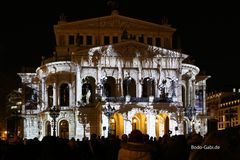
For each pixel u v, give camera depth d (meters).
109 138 28.38
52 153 16.19
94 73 103.00
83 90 105.50
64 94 107.75
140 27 114.75
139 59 103.12
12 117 112.38
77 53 101.25
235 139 7.76
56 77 105.81
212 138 7.80
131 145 12.60
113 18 113.31
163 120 103.12
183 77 111.00
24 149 22.55
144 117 100.00
